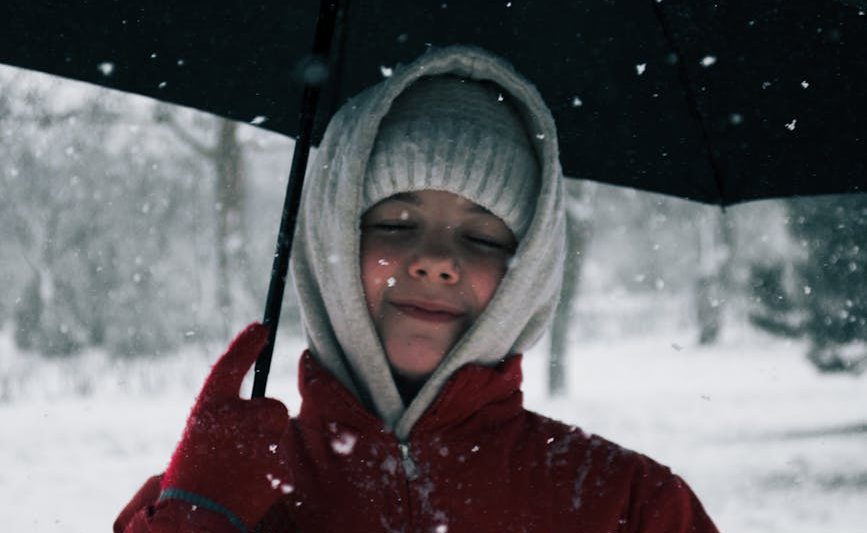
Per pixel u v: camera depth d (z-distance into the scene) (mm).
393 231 1991
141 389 20359
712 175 2580
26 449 12344
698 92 2469
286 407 1816
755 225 25109
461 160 1975
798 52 2414
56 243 26734
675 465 11266
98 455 12094
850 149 2543
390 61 2426
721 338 31312
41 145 22562
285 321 28906
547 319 2166
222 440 1744
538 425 2080
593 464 2020
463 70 2051
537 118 2035
